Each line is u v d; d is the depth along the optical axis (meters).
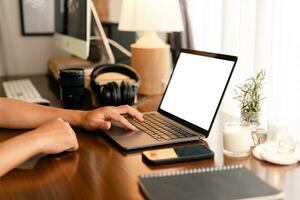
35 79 2.04
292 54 1.33
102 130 1.02
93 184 0.71
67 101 1.37
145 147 0.90
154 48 1.50
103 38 1.71
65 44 1.83
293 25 1.31
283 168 0.76
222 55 0.97
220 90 0.94
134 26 1.52
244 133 0.84
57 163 0.82
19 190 0.70
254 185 0.65
